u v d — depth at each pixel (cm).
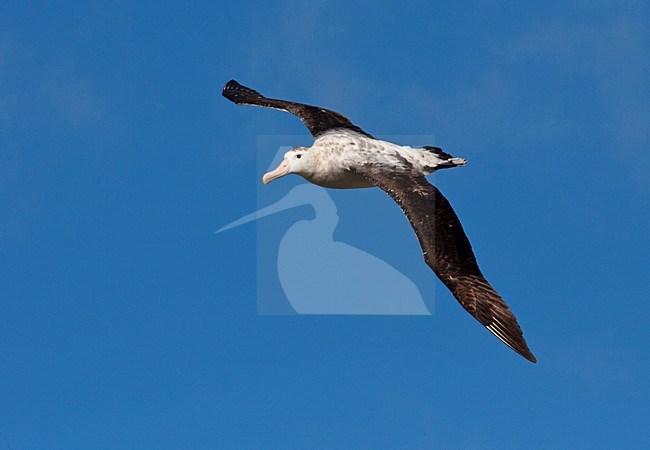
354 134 1662
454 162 1630
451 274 1398
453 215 1463
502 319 1352
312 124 1712
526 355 1318
